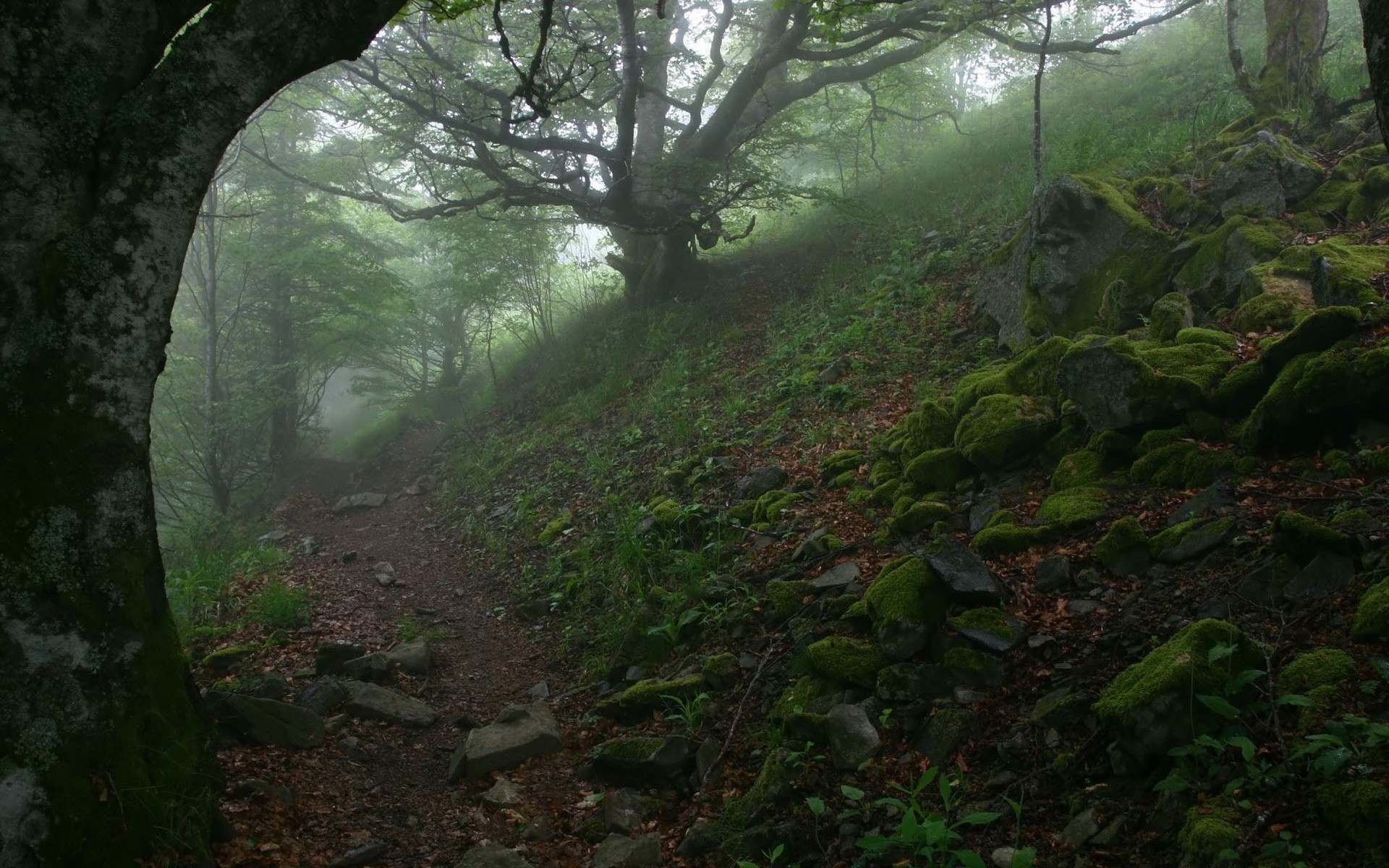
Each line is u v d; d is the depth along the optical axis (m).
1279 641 3.55
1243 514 4.47
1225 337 5.96
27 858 3.02
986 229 11.01
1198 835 2.81
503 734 5.08
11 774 3.04
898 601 4.60
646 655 5.87
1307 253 6.28
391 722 5.42
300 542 12.43
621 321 16.80
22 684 3.13
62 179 3.27
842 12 8.71
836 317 11.19
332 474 18.39
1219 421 5.31
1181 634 3.63
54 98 3.23
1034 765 3.61
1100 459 5.62
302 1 3.58
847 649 4.66
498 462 13.68
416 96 14.72
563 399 15.34
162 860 3.29
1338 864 2.59
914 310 9.96
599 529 8.59
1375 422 4.62
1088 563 4.72
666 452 9.84
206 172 3.62
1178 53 16.47
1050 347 6.55
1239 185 7.55
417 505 14.13
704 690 5.14
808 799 3.50
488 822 4.41
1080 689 3.82
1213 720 3.28
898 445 7.07
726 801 4.18
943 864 3.07
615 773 4.71
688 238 16.27
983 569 4.69
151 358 3.54
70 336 3.30
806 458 7.89
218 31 3.51
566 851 4.13
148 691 3.50
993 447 6.12
